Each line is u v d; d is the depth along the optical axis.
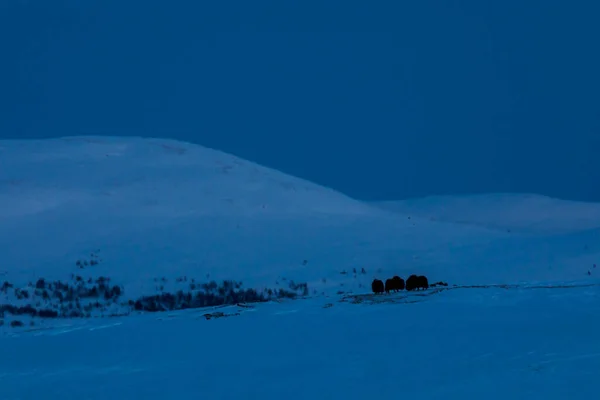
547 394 15.94
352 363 20.20
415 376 18.22
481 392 16.41
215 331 27.53
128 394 18.53
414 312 28.45
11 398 18.88
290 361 21.08
